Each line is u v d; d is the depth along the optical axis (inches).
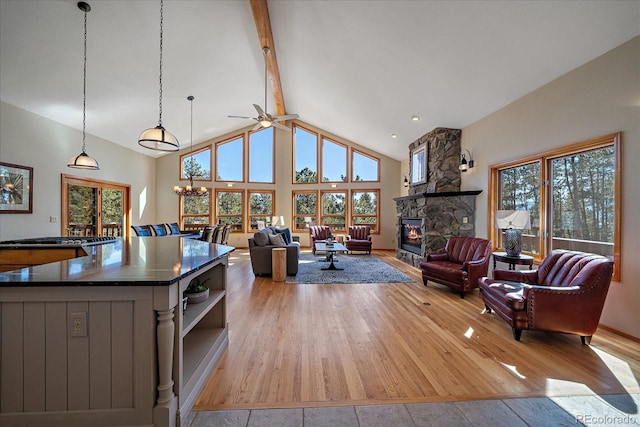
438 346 100.0
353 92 226.8
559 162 140.3
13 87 162.6
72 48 152.9
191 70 209.2
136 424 57.1
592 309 99.8
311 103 294.4
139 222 319.9
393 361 89.5
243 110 313.1
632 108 104.4
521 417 64.5
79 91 186.1
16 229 177.0
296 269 209.9
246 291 169.6
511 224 138.6
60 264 72.5
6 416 56.1
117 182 280.5
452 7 117.3
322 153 380.5
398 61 165.0
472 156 208.2
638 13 94.4
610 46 109.2
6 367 56.0
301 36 179.2
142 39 163.2
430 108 204.2
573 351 96.4
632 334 105.0
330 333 110.6
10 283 54.2
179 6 149.1
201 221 366.9
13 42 136.5
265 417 64.4
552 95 137.4
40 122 194.4
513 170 172.4
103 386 57.0
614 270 110.7
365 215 373.7
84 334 56.3
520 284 121.0
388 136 293.6
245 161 375.9
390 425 62.1
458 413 65.9
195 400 69.4
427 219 220.2
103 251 97.0
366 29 148.9
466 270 159.6
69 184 223.8
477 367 86.0
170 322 58.2
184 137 333.4
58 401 56.6
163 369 57.8
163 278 57.3
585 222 127.3
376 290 172.4
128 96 213.2
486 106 178.4
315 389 75.0
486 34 124.0
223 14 162.9
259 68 235.5
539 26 111.3
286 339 105.2
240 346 99.7
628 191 106.0
